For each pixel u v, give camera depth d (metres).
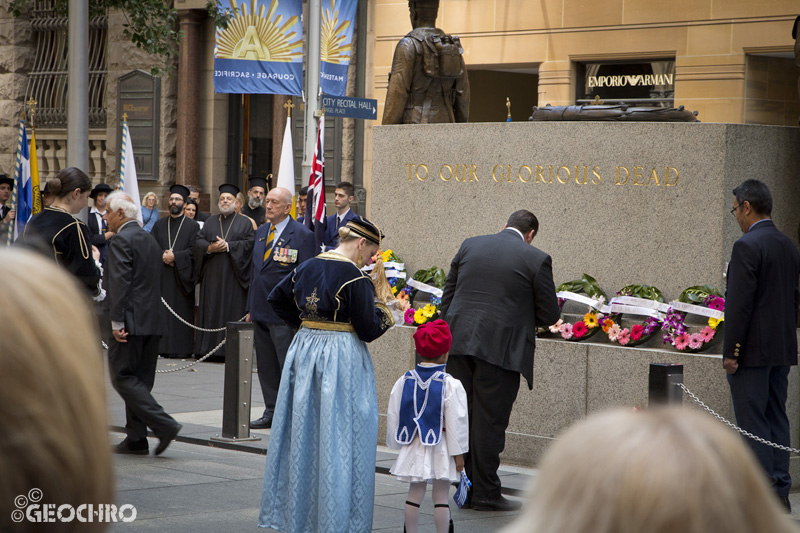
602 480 1.16
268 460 5.75
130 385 8.12
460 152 8.91
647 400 7.65
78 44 12.93
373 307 5.69
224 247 14.02
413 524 5.73
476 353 6.67
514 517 6.62
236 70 14.26
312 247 9.77
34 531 1.20
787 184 8.09
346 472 5.52
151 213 15.84
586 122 8.27
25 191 14.19
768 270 6.64
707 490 1.14
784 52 14.34
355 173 18.38
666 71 15.50
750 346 6.65
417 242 9.14
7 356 1.16
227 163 20.27
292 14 14.20
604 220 8.18
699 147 7.75
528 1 16.70
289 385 5.73
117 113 20.75
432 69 9.37
